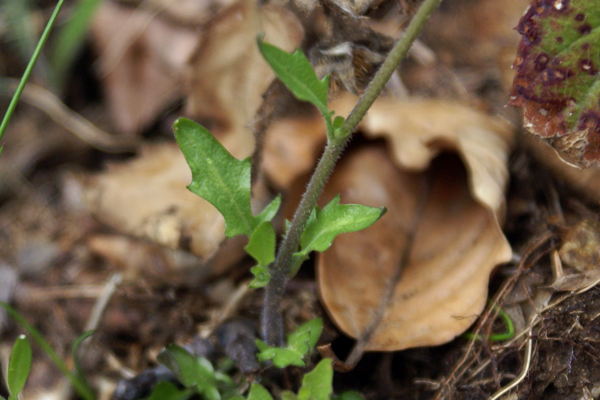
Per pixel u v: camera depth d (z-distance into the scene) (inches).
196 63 16.8
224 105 16.7
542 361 14.4
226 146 16.6
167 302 16.4
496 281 15.2
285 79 13.4
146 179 17.0
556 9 14.3
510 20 17.2
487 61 17.1
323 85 13.5
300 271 16.1
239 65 16.5
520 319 14.8
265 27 16.2
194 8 19.2
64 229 18.1
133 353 16.2
